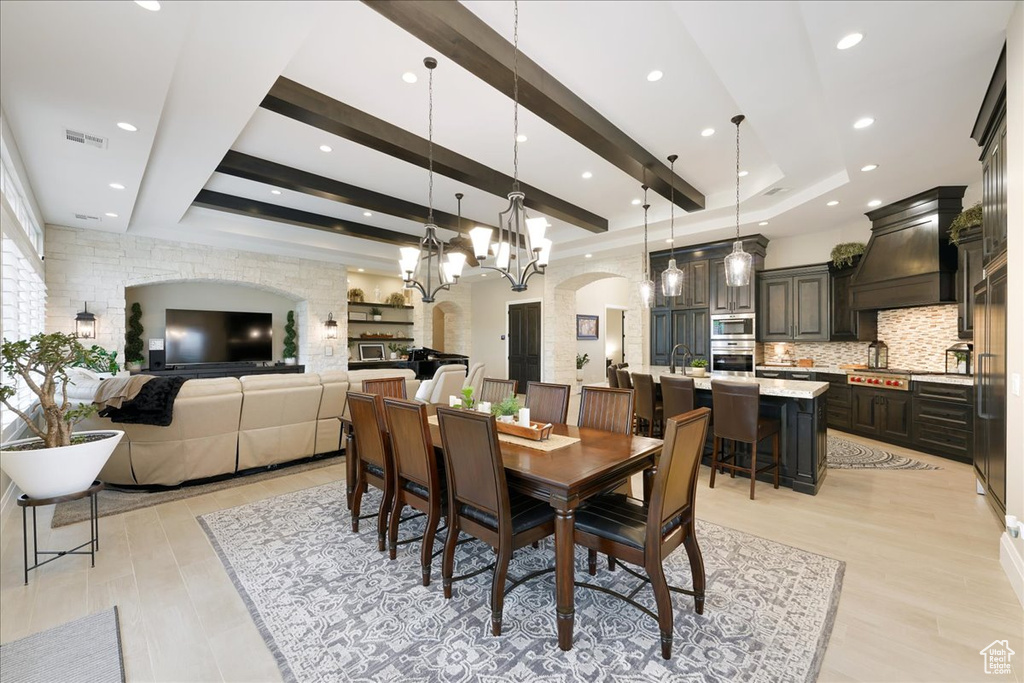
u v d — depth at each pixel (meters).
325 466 4.43
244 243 7.07
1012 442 2.33
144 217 5.62
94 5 1.94
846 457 4.67
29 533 2.90
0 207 2.92
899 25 2.18
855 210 5.23
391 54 2.78
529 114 3.53
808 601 2.13
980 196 4.40
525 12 2.38
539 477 1.87
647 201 5.64
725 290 6.58
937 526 2.97
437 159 4.04
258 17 2.14
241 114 3.04
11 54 2.25
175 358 7.09
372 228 6.91
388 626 1.96
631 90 3.13
